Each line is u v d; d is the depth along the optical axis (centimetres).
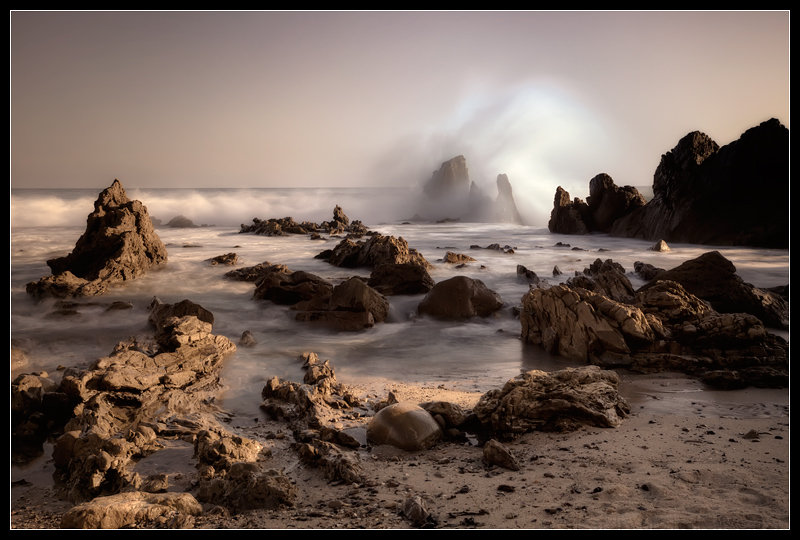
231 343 1273
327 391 936
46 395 842
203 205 8212
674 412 841
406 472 616
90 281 1961
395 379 1094
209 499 555
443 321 1630
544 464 624
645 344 1165
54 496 611
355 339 1445
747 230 3072
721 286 1459
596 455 643
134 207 2300
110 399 871
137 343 1272
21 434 783
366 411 879
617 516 464
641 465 598
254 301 1825
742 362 1077
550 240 3716
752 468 578
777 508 475
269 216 8050
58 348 1330
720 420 784
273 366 1180
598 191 4050
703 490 520
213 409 909
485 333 1502
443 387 1023
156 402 907
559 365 1185
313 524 473
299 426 803
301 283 1805
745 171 3123
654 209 3578
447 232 4538
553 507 490
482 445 721
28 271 2338
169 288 1994
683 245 3200
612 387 841
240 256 2786
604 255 2812
